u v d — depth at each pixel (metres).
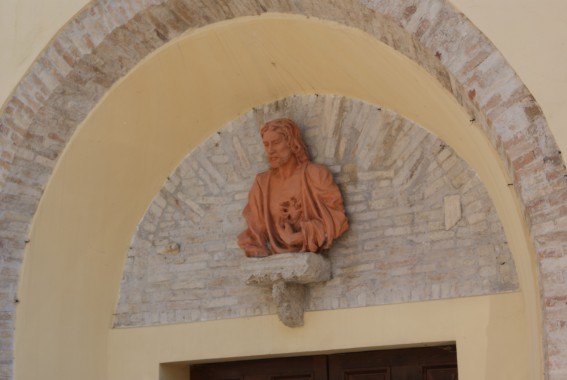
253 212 10.30
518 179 7.98
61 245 10.45
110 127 10.47
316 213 10.05
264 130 10.16
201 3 9.69
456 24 8.38
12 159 10.02
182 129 10.83
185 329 10.54
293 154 10.23
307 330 10.02
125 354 10.68
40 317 10.24
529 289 8.47
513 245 8.99
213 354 10.36
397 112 10.14
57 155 10.29
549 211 7.81
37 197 10.24
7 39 10.26
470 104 8.49
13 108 10.07
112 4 9.90
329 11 9.23
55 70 10.05
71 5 10.06
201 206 10.81
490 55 8.24
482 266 9.42
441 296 9.55
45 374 10.23
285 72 10.34
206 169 10.89
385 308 9.76
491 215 9.49
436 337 9.47
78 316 10.56
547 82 8.04
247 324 10.30
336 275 10.05
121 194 10.84
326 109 10.47
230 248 10.59
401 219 9.93
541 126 7.98
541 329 7.98
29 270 10.20
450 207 9.72
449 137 9.66
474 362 9.23
